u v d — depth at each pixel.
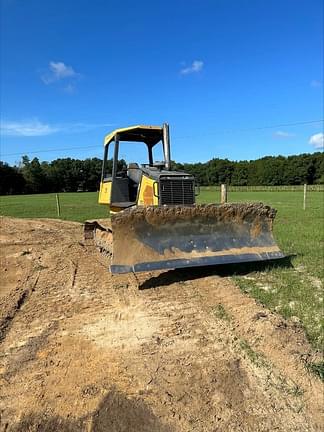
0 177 78.06
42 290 7.57
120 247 7.02
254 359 4.62
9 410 3.88
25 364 4.72
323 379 4.20
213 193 58.41
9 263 10.05
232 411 3.77
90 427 3.59
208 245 7.64
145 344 5.09
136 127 8.93
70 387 4.21
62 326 5.79
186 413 3.75
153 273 8.33
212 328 5.49
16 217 21.73
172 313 6.09
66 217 21.08
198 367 4.49
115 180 9.36
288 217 18.42
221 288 7.10
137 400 3.94
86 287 7.65
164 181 7.92
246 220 8.04
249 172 102.44
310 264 8.70
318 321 5.59
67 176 85.75
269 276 7.84
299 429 3.55
